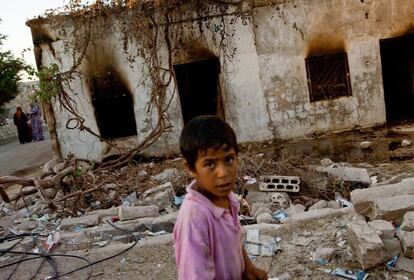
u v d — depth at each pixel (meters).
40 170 12.02
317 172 6.88
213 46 10.52
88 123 10.56
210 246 1.57
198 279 1.48
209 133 1.50
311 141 10.40
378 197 4.23
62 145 10.56
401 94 12.42
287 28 10.59
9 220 6.71
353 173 6.70
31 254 4.95
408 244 3.49
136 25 10.09
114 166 8.91
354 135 10.37
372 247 3.46
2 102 23.22
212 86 11.55
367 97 10.85
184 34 10.38
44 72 9.51
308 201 6.18
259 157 7.71
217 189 1.53
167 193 6.36
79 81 10.35
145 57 10.28
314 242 4.17
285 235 4.47
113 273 4.22
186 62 10.55
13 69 22.38
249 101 10.82
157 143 10.74
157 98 10.34
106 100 10.72
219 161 1.51
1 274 4.54
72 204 7.00
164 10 10.08
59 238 5.19
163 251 4.53
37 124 19.67
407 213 3.85
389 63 12.38
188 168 1.61
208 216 1.57
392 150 8.60
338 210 4.81
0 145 21.59
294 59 10.73
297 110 10.89
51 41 10.16
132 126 11.03
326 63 10.80
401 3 10.53
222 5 10.31
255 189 6.52
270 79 10.77
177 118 10.77
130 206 6.07
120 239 5.06
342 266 3.65
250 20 10.47
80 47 10.16
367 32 10.64
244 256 1.95
